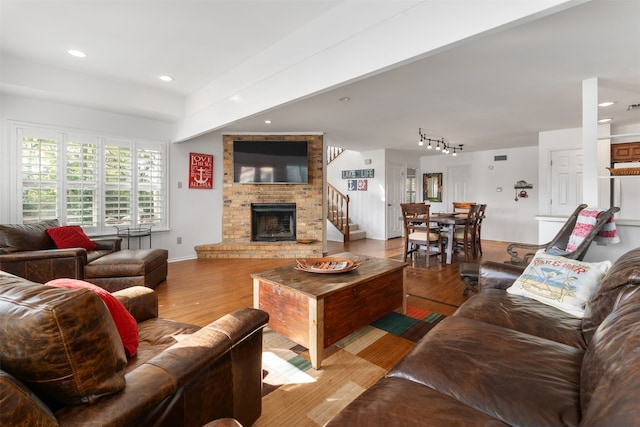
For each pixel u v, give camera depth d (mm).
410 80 3209
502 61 2777
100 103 3920
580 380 1030
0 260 2914
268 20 2600
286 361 2061
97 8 2408
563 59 2736
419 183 8906
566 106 4090
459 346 1298
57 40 2908
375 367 1994
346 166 8547
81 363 786
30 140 3770
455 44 1896
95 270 3176
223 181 5738
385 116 4605
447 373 1124
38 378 766
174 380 965
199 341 1152
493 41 2426
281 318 2207
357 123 5051
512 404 959
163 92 4328
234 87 3541
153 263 3482
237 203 5738
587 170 3162
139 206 4699
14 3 2336
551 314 1696
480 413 936
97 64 3441
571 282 1815
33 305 758
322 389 1769
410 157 8602
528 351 1257
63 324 750
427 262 4887
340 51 2447
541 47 2521
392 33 2133
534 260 2113
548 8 1558
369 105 4062
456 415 920
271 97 3076
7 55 3203
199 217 5441
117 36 2834
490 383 1057
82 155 4148
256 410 1452
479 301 1875
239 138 5723
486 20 1744
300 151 5586
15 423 648
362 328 2555
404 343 2307
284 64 2893
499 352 1245
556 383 1054
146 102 4176
